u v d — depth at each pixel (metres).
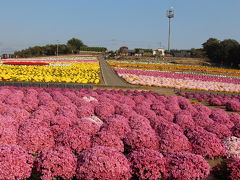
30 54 138.00
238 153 12.08
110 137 11.22
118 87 42.56
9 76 42.16
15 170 8.50
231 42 135.88
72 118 14.49
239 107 27.19
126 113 16.83
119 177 8.70
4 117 12.84
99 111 17.41
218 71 83.62
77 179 8.99
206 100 34.47
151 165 9.14
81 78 47.62
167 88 46.41
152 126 15.11
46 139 11.16
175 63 112.12
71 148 10.94
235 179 9.63
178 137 11.83
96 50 196.25
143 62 107.00
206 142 12.07
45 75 48.25
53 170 8.77
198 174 9.15
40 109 16.06
